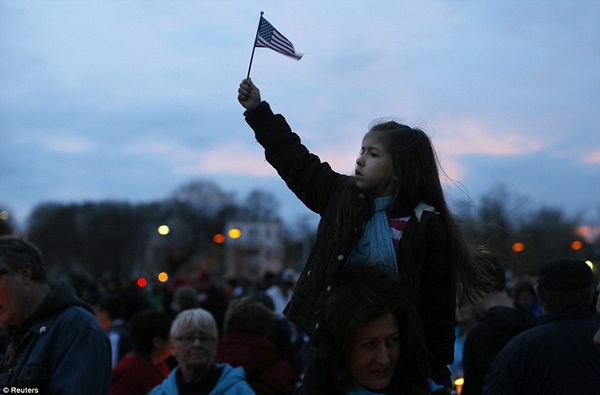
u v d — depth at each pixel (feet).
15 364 13.02
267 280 60.34
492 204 193.47
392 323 9.45
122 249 368.27
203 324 17.57
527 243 129.29
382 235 9.79
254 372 18.92
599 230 255.70
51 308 13.20
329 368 9.69
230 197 406.62
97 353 12.91
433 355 10.03
